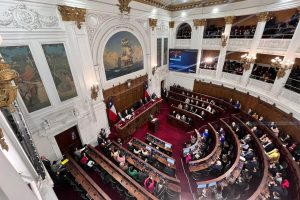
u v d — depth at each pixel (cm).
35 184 248
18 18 570
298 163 736
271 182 632
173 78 1670
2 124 196
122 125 1012
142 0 1071
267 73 1100
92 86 883
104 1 838
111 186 729
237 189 646
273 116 994
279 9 907
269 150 827
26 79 632
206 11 1238
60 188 714
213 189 649
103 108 990
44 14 638
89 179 663
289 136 873
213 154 814
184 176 815
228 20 1157
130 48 1119
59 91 754
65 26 716
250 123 1015
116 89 1092
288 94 909
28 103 654
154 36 1288
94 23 834
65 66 755
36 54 643
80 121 862
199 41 1364
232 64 1338
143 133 1135
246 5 1045
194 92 1509
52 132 740
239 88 1236
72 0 698
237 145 809
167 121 1248
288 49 895
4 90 155
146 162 784
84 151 855
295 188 616
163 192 645
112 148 868
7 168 127
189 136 1089
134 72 1216
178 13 1379
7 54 569
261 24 1017
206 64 1497
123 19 988
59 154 801
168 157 816
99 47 900
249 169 715
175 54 1520
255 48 1083
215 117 1186
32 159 291
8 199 132
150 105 1263
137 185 635
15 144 219
